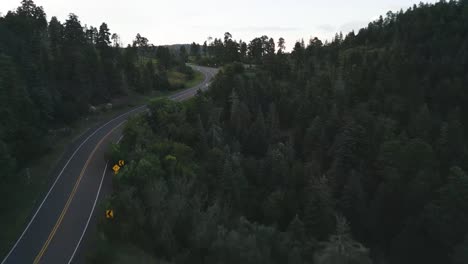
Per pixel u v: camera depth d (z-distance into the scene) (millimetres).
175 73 101000
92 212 33719
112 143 45094
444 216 40125
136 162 37750
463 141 55906
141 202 31641
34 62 57250
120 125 58875
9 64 45062
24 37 62625
